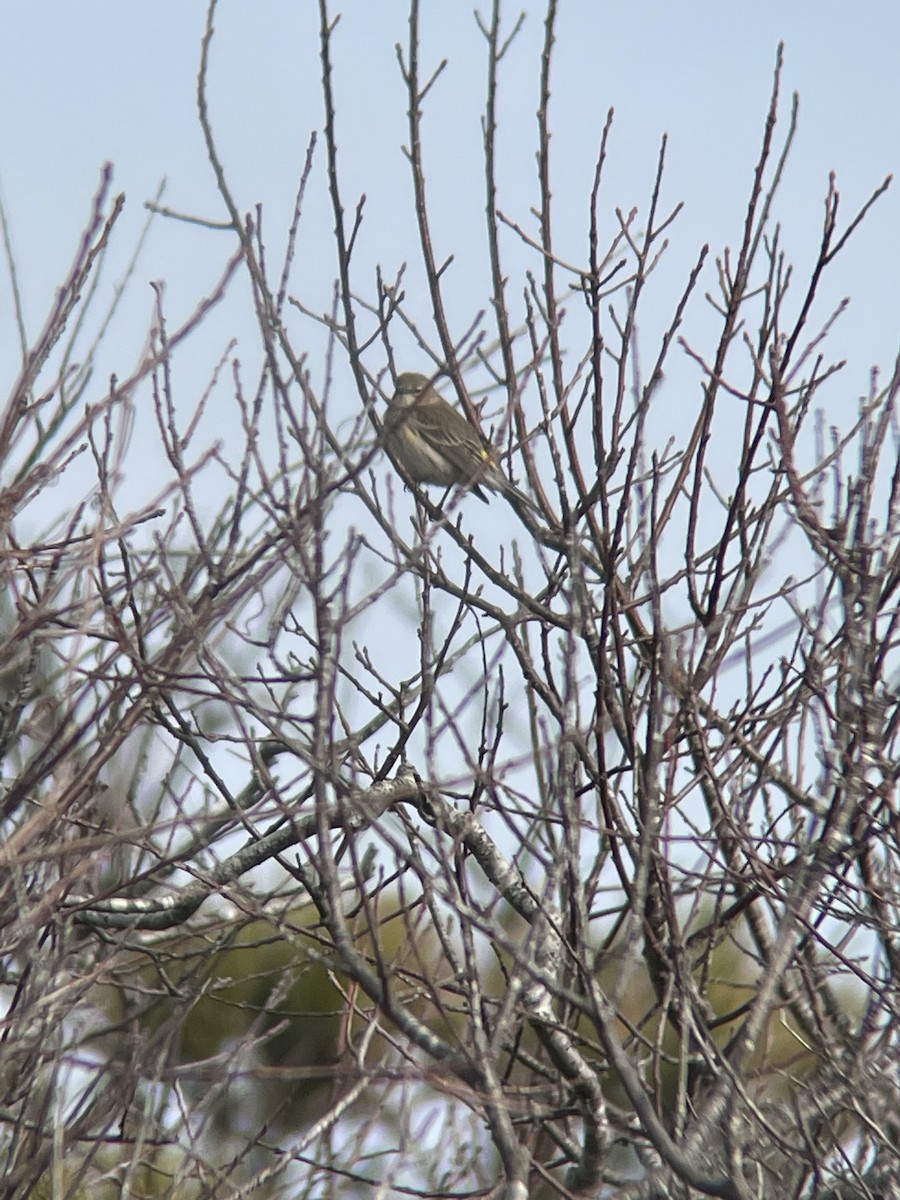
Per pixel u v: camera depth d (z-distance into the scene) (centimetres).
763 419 1059
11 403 908
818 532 1028
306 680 908
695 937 1078
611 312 1109
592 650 1021
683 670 1075
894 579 1052
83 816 1070
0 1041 956
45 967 947
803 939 1046
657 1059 915
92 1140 941
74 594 1114
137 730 1179
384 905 1427
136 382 934
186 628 933
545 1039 1005
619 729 994
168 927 1196
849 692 995
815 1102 952
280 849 1166
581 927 866
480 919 886
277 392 906
